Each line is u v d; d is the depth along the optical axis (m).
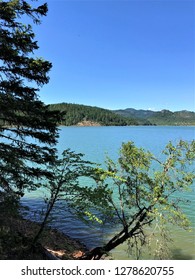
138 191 12.20
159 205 11.95
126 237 12.41
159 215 11.45
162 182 11.95
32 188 11.82
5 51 10.81
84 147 69.19
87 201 12.13
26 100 11.32
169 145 12.26
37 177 11.48
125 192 12.91
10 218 11.38
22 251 9.67
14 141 11.48
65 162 11.70
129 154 12.70
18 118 11.02
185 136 118.44
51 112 11.68
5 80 11.16
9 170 10.70
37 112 11.22
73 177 11.50
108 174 12.02
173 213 11.84
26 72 11.53
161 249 12.43
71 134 132.75
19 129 11.49
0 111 10.58
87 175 11.75
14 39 10.96
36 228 15.36
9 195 10.97
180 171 12.04
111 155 52.81
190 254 15.17
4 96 10.70
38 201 23.50
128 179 12.47
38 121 11.37
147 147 67.62
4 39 10.60
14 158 10.74
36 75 11.67
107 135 126.31
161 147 67.81
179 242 16.36
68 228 17.89
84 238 17.06
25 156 11.37
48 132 11.72
